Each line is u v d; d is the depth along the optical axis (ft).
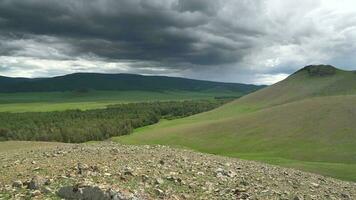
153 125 616.80
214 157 136.46
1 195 66.59
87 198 63.93
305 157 257.75
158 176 82.89
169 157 111.24
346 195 103.14
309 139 299.38
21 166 90.53
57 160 97.45
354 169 182.60
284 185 101.45
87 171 80.59
